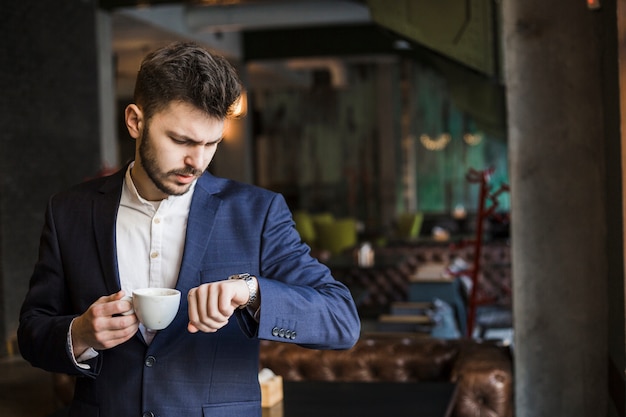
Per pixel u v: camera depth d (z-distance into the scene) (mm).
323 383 2932
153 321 1475
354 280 8797
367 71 17078
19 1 7551
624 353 2506
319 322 1576
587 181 3064
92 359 1628
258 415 1686
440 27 3764
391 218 17016
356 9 10578
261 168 17656
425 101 16859
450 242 10078
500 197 16359
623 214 2377
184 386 1639
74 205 1729
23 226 7531
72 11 8508
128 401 1646
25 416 5004
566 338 3096
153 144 1514
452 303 7047
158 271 1685
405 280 8750
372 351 3533
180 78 1470
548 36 3070
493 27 3703
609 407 2979
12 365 6598
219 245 1673
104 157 9320
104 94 9344
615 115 2561
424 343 3570
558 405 3105
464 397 3102
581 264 3078
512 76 3102
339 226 11586
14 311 7324
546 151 3088
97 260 1679
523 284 3123
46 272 1724
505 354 3408
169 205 1692
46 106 7980
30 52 7719
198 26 11133
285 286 1568
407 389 2795
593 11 3020
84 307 1677
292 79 15891
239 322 1568
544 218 3102
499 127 7648
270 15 10805
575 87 3062
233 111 1547
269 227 1691
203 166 1545
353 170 17266
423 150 16891
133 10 9648
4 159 7281
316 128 17406
